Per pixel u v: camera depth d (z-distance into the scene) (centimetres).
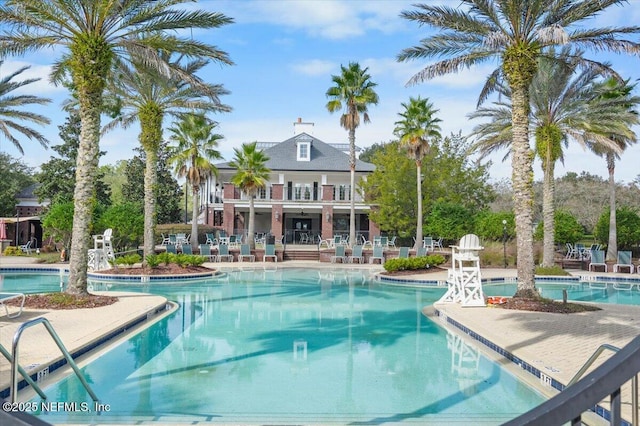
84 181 1226
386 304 1398
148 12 1278
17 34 1259
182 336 953
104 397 591
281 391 625
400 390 634
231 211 3753
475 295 1266
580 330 932
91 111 1233
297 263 2817
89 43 1208
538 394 620
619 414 151
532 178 1294
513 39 1309
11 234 3816
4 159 4919
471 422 523
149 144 1994
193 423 509
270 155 4125
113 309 1124
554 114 2136
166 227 3672
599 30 1322
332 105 3177
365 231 3931
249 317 1170
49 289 1673
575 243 2970
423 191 3600
